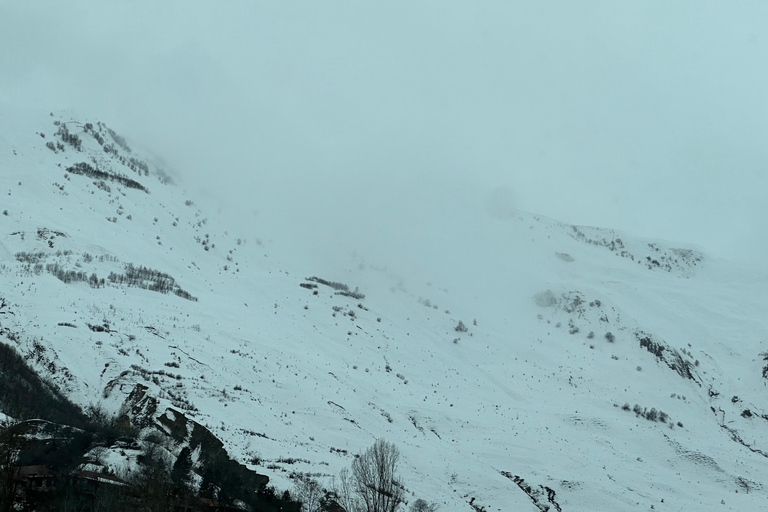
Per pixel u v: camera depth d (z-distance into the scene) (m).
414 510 57.12
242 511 50.81
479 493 68.38
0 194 125.38
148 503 45.41
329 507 52.34
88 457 52.78
